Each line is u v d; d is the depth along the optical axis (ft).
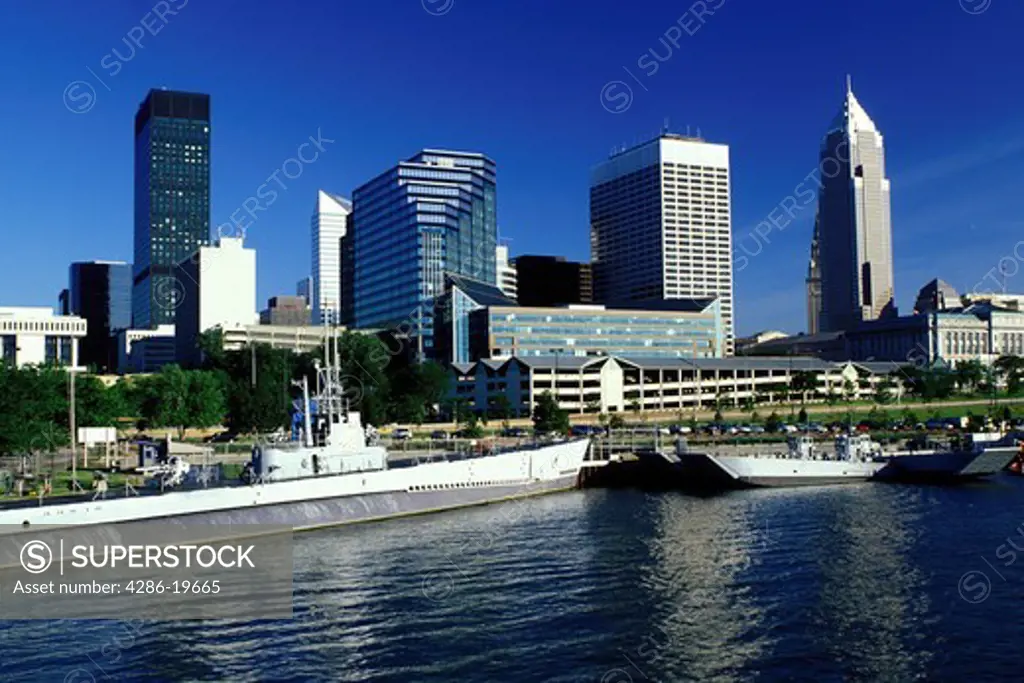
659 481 395.55
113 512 228.63
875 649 157.38
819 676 145.18
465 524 279.69
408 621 174.60
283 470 270.87
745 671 147.54
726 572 211.61
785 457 401.70
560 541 250.16
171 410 534.37
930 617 174.70
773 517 291.58
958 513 296.92
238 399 532.32
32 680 147.13
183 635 167.73
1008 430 548.72
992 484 378.94
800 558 226.38
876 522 279.28
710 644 160.35
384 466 296.71
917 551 233.35
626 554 232.32
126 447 444.14
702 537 255.50
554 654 155.74
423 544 246.27
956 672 146.41
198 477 276.62
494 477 331.16
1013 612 177.27
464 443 436.35
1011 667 148.25
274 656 156.46
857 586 197.67
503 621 174.19
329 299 309.42
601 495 354.95
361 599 190.08
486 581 204.33
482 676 146.10
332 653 157.48
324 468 279.90
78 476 315.58
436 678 145.48
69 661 155.12
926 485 376.89
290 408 535.19
